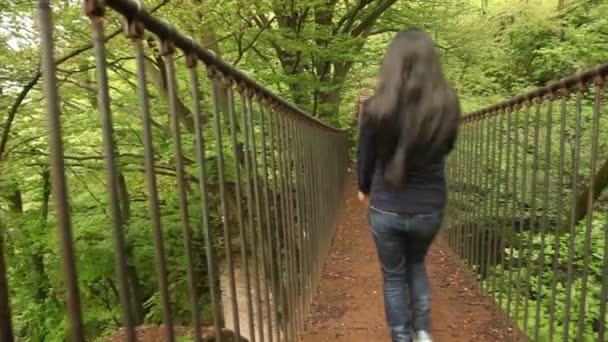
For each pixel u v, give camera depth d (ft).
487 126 14.74
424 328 9.19
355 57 37.47
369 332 12.53
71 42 19.60
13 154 22.29
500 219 14.67
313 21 38.55
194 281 5.62
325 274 17.15
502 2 45.03
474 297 14.73
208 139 22.62
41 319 26.07
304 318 12.76
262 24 32.83
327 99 42.91
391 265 8.97
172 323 4.90
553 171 21.94
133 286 27.30
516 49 44.19
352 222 25.98
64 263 3.39
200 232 23.71
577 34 34.71
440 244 20.61
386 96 7.82
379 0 43.75
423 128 7.66
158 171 25.14
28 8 18.61
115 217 4.00
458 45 44.45
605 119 24.14
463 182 17.94
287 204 10.92
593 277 16.43
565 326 8.88
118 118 24.81
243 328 19.84
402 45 7.93
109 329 29.55
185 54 5.73
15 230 24.34
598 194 20.56
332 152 22.81
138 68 4.53
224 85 7.25
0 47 18.98
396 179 8.04
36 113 21.65
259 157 11.73
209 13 23.18
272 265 9.24
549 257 17.30
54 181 3.33
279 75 34.42
